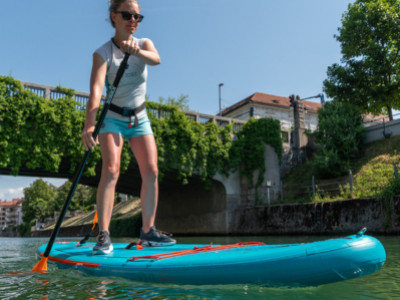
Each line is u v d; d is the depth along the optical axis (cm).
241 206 1945
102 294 219
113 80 315
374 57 2003
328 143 1842
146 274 248
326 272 203
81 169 295
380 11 2008
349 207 1244
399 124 1830
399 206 1090
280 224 1515
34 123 1320
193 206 2164
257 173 1914
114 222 2541
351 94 2048
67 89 1400
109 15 312
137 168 1730
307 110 4122
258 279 215
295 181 1981
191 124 1773
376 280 258
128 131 326
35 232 5328
